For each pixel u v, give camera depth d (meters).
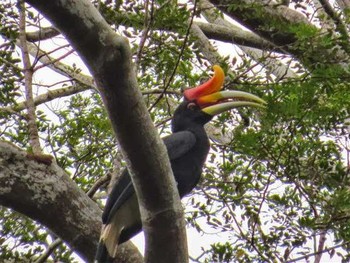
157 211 8.08
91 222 9.88
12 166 9.71
